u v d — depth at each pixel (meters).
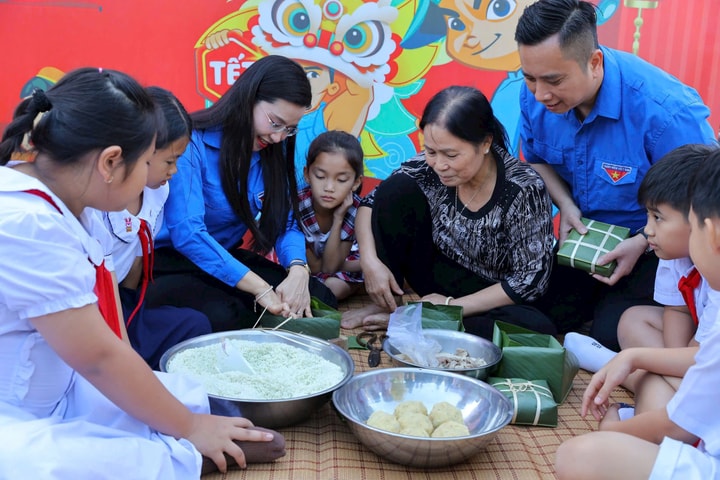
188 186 2.60
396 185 2.93
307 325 2.58
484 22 3.38
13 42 3.24
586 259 2.68
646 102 2.71
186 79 3.36
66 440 1.53
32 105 1.53
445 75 3.45
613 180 2.85
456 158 2.58
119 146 1.54
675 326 2.39
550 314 3.01
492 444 2.15
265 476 1.90
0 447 1.48
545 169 3.09
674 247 2.14
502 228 2.82
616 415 2.16
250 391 2.10
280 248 2.94
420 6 3.37
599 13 3.34
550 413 2.25
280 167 2.83
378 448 1.93
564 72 2.48
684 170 2.08
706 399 1.58
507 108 3.46
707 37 3.34
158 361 2.39
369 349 2.71
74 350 1.54
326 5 3.35
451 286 3.01
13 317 1.55
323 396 2.07
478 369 2.34
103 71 1.60
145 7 3.28
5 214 1.49
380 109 3.49
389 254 3.01
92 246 1.67
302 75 2.62
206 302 2.67
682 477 1.55
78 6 3.24
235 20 3.33
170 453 1.68
